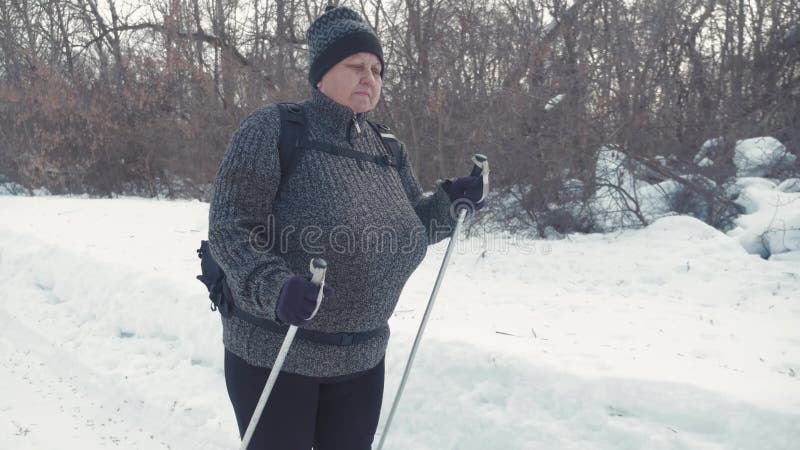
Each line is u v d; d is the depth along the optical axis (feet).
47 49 48.39
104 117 43.91
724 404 8.51
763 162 27.86
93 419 10.57
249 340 5.00
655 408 8.82
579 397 9.29
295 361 4.97
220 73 45.73
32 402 11.10
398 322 12.55
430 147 32.78
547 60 28.45
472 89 30.76
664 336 12.90
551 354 10.93
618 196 26.11
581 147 26.63
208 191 43.73
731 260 19.65
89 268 17.37
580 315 14.71
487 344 10.79
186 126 43.80
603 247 22.33
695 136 28.50
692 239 22.18
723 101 30.22
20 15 48.26
